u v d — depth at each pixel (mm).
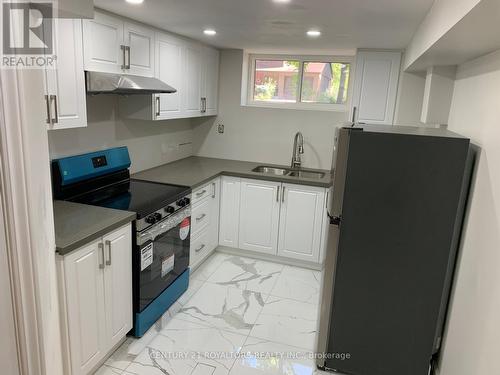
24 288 1110
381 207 2092
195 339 2574
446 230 2043
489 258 1600
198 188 3260
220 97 4367
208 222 3604
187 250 3113
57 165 2482
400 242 2104
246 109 4297
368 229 2133
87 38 2260
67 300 1846
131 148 3379
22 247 1079
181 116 3510
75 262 1874
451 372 1980
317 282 3467
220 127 4434
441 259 2076
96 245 2012
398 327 2199
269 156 4324
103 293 2119
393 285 2158
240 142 4395
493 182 1654
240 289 3275
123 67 2629
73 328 1911
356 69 3662
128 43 2648
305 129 4145
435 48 1918
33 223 1081
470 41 1627
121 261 2250
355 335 2268
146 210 2391
